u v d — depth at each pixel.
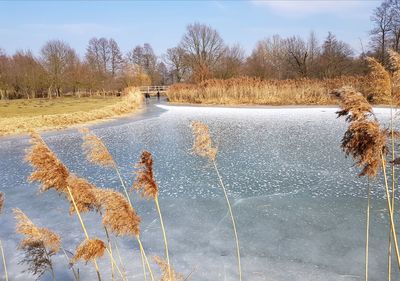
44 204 8.01
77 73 52.59
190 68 67.12
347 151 3.01
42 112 25.84
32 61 49.06
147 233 6.39
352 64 49.12
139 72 64.56
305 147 13.14
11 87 46.78
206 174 9.91
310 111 26.77
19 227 3.27
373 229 6.14
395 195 7.63
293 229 6.30
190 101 39.56
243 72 59.56
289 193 8.10
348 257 5.30
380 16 40.28
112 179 9.70
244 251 5.62
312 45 54.66
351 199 7.58
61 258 5.60
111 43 81.19
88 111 25.72
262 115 25.27
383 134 2.83
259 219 6.78
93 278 5.01
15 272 5.24
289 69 57.44
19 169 11.28
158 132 18.30
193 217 7.01
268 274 4.96
